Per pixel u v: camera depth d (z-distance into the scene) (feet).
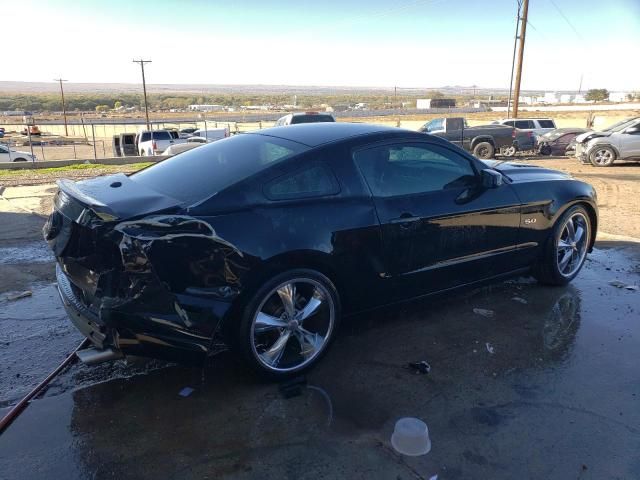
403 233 12.08
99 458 8.66
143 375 11.27
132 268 9.14
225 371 11.47
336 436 9.24
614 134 54.24
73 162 65.10
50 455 8.71
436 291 13.47
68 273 10.43
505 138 64.90
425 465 8.54
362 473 8.34
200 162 12.05
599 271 18.11
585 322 13.96
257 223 10.07
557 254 15.89
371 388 10.78
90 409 10.00
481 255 13.93
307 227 10.62
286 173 10.80
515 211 14.37
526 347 12.55
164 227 9.26
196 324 9.55
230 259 9.72
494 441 9.14
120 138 96.37
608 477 8.30
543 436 9.28
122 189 10.84
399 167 12.46
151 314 9.29
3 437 9.13
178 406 10.12
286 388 10.71
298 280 10.75
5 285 16.28
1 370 11.34
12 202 30.96
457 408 10.09
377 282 12.05
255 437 9.21
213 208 9.86
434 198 12.73
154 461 8.60
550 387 10.85
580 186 16.26
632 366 11.71
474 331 13.41
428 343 12.75
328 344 11.51
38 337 12.89
